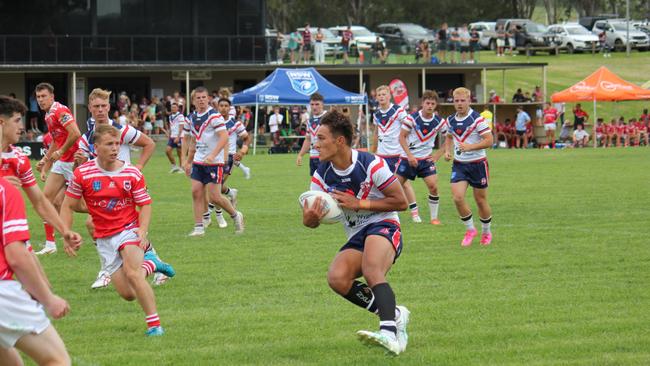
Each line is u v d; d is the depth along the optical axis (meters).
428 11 155.50
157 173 47.25
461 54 83.88
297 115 71.56
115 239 13.45
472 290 15.93
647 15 177.00
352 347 12.17
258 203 31.45
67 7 77.62
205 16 81.25
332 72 84.75
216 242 22.41
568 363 11.22
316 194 11.66
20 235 8.46
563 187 35.69
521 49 119.25
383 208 11.64
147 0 79.38
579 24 126.75
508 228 24.02
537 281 16.69
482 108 78.88
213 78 82.62
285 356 11.81
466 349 11.98
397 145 25.84
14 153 14.42
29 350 8.60
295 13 150.75
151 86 80.25
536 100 79.69
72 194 13.42
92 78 78.69
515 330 12.93
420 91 87.06
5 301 8.39
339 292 11.92
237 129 26.92
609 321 13.38
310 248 21.20
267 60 81.81
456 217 26.81
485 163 21.05
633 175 41.09
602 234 22.62
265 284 16.88
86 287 17.00
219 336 12.93
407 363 11.32
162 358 11.78
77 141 20.62
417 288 16.17
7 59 74.94
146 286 13.14
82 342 12.74
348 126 11.65
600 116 92.38
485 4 158.12
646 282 16.47
